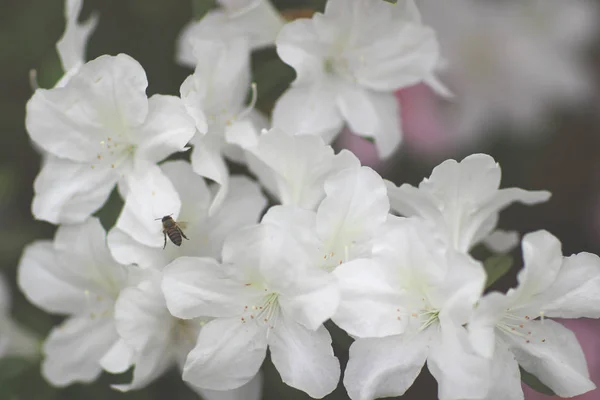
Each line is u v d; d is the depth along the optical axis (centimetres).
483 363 82
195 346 85
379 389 83
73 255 89
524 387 99
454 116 103
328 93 91
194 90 86
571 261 84
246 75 89
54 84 92
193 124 85
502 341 84
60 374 91
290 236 83
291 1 99
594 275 84
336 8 89
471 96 104
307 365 84
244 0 93
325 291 83
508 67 104
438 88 93
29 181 103
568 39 105
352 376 83
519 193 85
